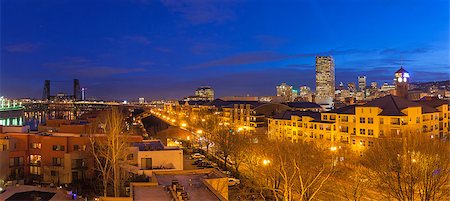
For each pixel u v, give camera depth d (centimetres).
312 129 10181
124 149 5919
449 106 10062
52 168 6856
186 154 10344
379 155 5734
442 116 9725
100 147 6231
